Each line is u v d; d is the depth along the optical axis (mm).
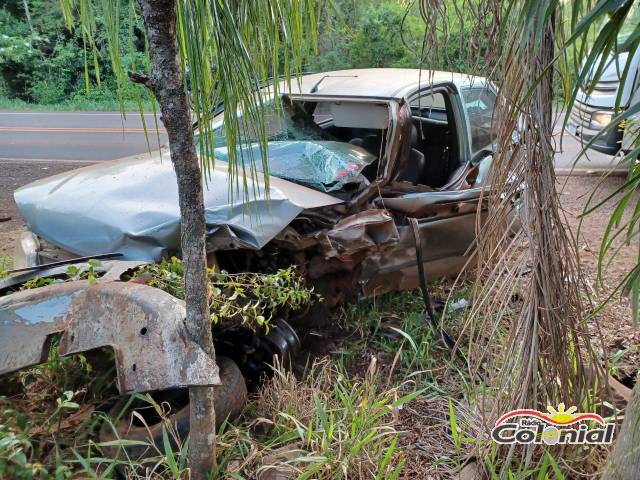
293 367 3359
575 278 2275
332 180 3510
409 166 4410
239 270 3260
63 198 3371
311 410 2738
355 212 3471
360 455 2469
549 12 1494
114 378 2729
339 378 2920
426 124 4672
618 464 1819
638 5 1568
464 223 3992
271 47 1679
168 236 2988
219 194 3146
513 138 2211
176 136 1847
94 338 2199
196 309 2002
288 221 3082
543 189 2139
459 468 2512
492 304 2297
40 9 18406
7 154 11305
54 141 12781
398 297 4215
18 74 20781
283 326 3184
